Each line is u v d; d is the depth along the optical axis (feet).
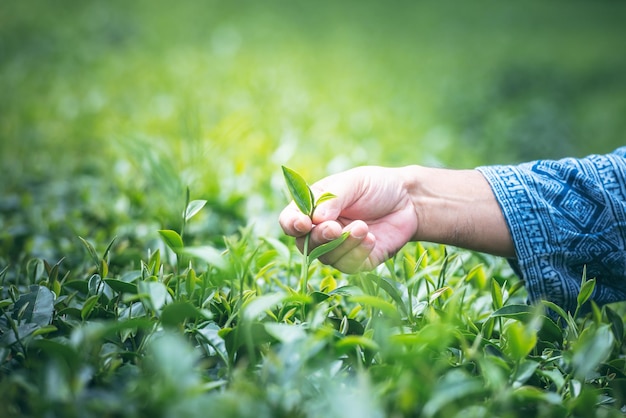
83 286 2.78
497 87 11.86
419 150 6.57
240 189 4.14
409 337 2.39
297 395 2.29
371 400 2.27
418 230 2.91
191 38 13.89
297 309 2.73
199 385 2.27
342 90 9.70
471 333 2.59
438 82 11.79
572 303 2.95
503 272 3.44
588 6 28.32
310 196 2.64
